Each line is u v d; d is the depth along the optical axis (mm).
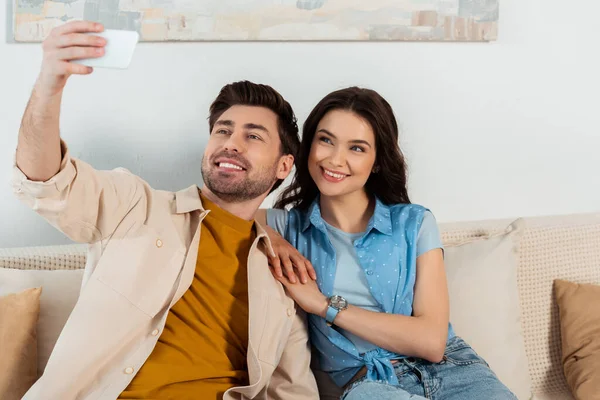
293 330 1817
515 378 2006
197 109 2232
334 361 1847
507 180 2439
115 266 1603
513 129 2424
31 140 1358
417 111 2354
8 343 1696
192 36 2186
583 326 2082
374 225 1880
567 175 2477
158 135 2223
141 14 2158
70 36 1256
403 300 1851
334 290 1855
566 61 2430
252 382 1655
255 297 1729
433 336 1763
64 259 1964
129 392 1531
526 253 2193
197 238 1688
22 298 1760
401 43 2316
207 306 1681
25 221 2178
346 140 1822
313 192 2008
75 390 1506
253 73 2246
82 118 2178
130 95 2197
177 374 1585
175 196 1755
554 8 2400
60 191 1452
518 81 2408
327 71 2283
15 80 2139
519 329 2059
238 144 1746
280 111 1842
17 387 1685
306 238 1933
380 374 1764
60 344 1534
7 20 2119
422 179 2383
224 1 2193
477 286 2031
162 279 1633
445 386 1736
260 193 1790
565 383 2158
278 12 2219
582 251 2244
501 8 2367
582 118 2461
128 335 1574
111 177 1630
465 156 2404
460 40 2324
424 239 1894
